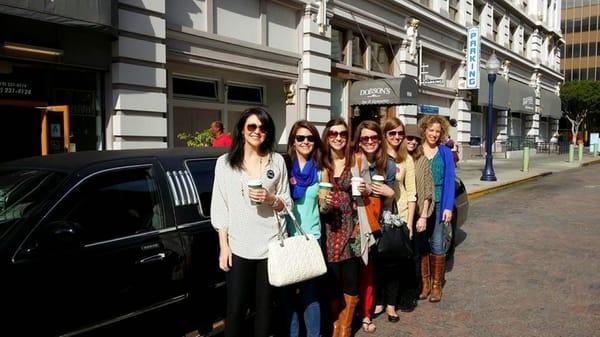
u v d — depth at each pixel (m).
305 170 3.70
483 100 24.64
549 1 36.59
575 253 7.09
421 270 5.22
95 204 3.17
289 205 3.38
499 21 27.97
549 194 13.80
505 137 29.62
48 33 7.89
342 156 3.98
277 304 4.15
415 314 4.86
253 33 11.91
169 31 9.76
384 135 4.50
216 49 10.84
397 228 4.20
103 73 8.96
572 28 77.31
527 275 6.07
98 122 8.99
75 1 7.36
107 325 3.03
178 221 3.54
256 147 3.31
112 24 8.23
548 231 8.66
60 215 2.98
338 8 14.21
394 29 17.14
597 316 4.73
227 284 3.35
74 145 8.66
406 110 18.06
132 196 3.37
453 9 22.16
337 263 3.92
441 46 20.88
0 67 7.66
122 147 8.89
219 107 12.26
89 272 2.96
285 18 12.83
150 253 3.29
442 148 5.09
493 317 4.75
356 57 16.06
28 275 2.69
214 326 3.71
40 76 8.19
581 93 54.28
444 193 5.03
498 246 7.57
